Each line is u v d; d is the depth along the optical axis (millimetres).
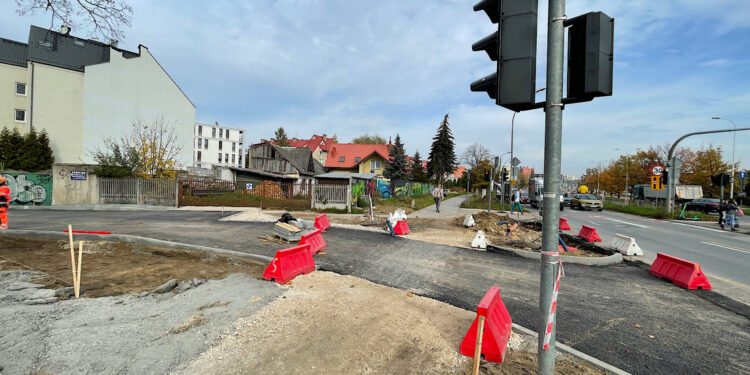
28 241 9461
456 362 3430
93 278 6168
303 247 6473
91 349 3377
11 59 35156
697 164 41656
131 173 22156
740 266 8789
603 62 2484
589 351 3986
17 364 3078
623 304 5609
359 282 6062
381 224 14633
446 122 53406
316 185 20938
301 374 3078
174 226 12219
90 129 34625
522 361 3518
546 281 2672
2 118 33969
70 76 35375
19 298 4828
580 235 12867
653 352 3992
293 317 4316
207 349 3453
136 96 37844
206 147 76688
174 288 5531
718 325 4816
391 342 3764
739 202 39906
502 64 2713
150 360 3213
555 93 2600
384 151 60719
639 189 44625
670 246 11750
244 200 21578
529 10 2604
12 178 18688
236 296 5039
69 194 19812
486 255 9047
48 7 9141
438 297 5578
